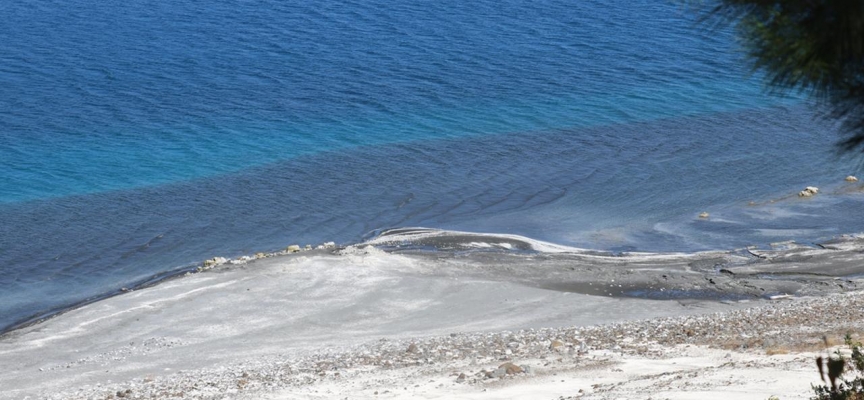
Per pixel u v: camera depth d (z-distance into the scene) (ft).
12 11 460.55
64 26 427.33
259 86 326.65
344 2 463.42
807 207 192.13
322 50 374.63
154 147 259.39
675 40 381.40
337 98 309.83
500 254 166.91
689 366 85.15
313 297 142.82
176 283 150.82
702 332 107.76
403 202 209.05
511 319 133.39
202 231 192.24
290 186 222.69
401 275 151.74
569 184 219.82
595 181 221.46
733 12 29.58
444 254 166.81
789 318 112.98
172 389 95.30
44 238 188.24
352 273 151.64
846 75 28.96
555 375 84.84
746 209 194.18
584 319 132.26
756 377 71.61
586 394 71.36
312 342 124.57
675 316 129.18
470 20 422.82
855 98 29.30
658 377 78.59
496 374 85.97
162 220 199.31
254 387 91.61
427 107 297.33
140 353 121.70
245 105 303.68
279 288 146.10
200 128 278.26
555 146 253.44
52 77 339.16
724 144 250.57
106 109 299.38
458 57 360.69
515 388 78.13
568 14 432.66
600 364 89.15
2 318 148.46
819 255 159.74
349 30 407.44
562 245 175.73
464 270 155.12
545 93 311.88
